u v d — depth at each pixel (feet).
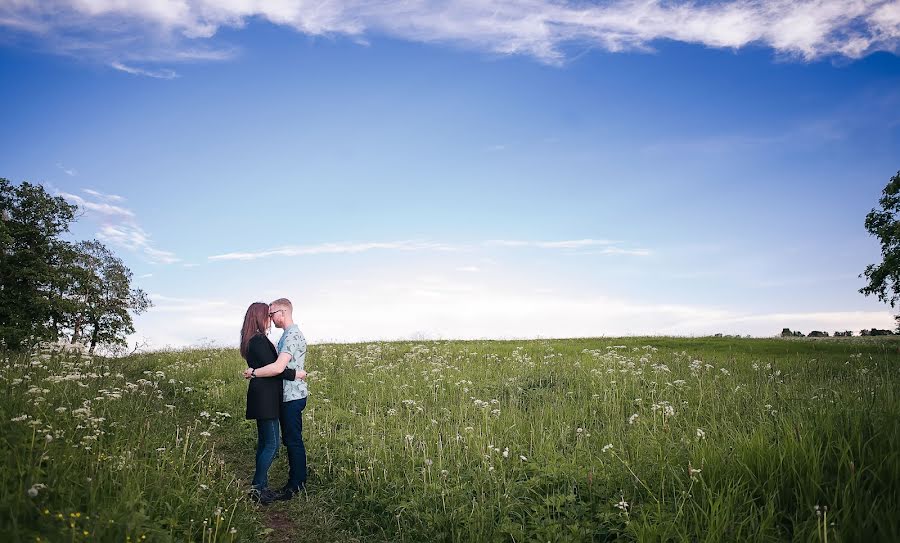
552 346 76.64
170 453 23.47
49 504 15.24
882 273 90.68
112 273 111.86
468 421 32.83
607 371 45.98
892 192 90.99
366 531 20.92
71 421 23.79
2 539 12.65
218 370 55.16
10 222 90.68
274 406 24.50
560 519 18.60
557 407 36.11
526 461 24.73
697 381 42.93
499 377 48.37
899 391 25.75
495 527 18.56
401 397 42.27
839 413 21.63
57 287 96.43
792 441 19.26
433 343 86.07
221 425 36.35
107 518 14.88
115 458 19.99
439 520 19.43
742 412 31.24
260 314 25.25
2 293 87.45
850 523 14.70
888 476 16.78
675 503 17.94
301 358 25.34
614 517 17.95
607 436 27.66
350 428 33.22
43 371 37.01
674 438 25.80
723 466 19.65
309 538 20.35
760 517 16.43
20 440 19.19
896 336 96.78
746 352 68.08
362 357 63.36
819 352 66.18
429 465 23.31
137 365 59.52
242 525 19.11
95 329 108.27
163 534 15.19
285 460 29.53
